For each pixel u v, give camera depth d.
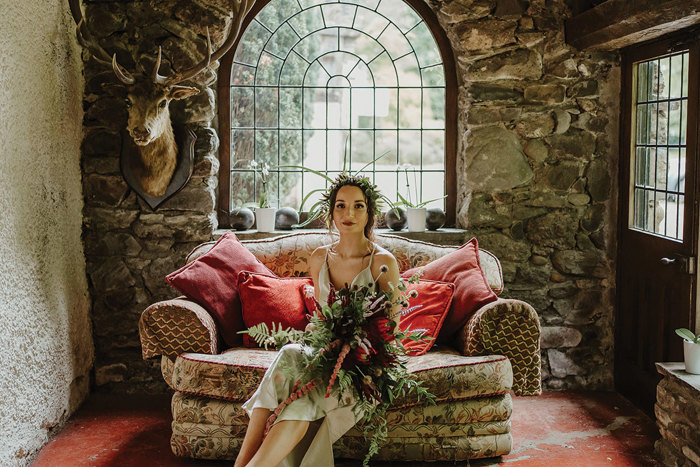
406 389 3.10
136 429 3.66
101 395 4.21
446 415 3.18
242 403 3.18
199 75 4.16
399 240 4.01
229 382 3.16
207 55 3.65
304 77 4.68
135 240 4.22
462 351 3.42
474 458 3.24
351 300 2.71
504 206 4.38
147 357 3.38
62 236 3.77
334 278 3.01
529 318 3.31
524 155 4.36
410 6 4.50
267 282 3.66
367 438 3.17
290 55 4.66
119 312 4.23
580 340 4.40
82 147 4.14
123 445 3.44
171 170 4.14
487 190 4.37
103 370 4.25
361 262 2.97
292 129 4.69
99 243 4.18
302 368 2.70
